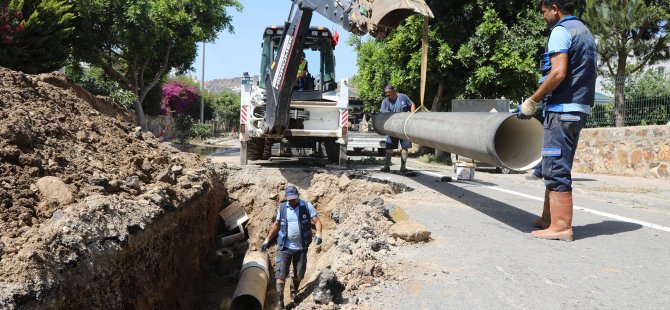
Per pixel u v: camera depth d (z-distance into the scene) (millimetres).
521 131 5539
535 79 17188
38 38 13977
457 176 10492
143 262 5031
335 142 13805
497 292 3992
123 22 20312
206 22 23031
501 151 5543
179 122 31859
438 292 4043
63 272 3721
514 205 7523
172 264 5996
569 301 3779
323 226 9414
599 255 4832
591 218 6531
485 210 7094
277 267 6305
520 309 3670
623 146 12719
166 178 7121
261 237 9789
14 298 3227
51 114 6727
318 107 12789
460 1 17422
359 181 10055
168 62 25547
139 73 24344
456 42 17781
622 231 5754
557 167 5188
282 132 10828
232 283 7945
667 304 3699
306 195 10391
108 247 4422
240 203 10523
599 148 13555
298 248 6277
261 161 15148
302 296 5719
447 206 7363
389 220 6211
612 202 7930
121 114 11008
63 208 4738
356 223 5992
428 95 19625
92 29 20828
